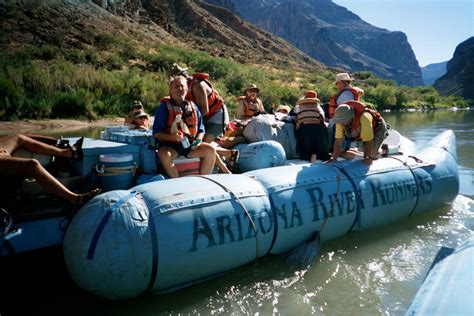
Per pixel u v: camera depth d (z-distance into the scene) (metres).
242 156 5.64
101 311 3.64
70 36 39.66
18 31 36.84
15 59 28.89
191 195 3.85
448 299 3.18
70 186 4.43
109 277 3.39
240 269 4.36
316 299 3.88
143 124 6.50
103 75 26.55
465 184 7.90
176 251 3.59
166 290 3.76
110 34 43.31
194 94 5.35
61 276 3.92
